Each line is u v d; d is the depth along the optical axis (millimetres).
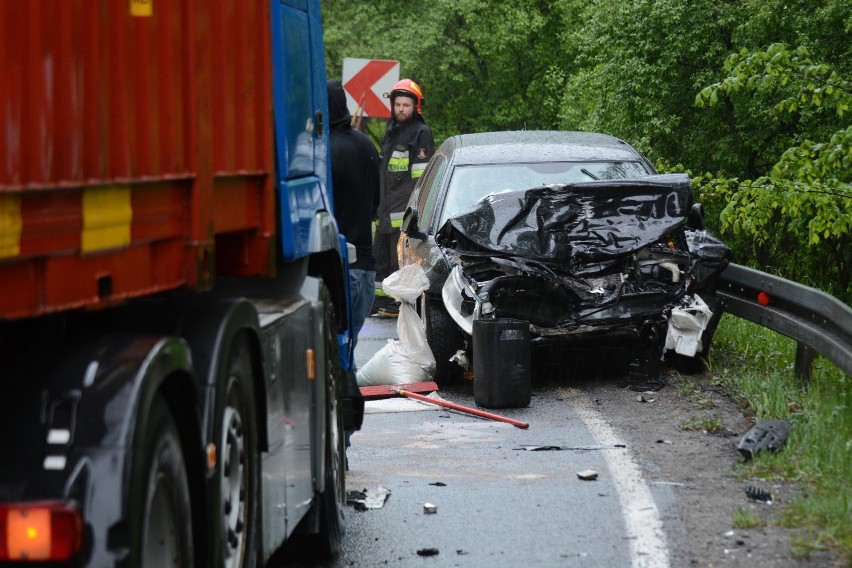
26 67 5008
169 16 6473
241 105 7836
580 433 14523
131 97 5996
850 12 28891
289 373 8617
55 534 5191
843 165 20109
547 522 10594
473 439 14461
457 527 10570
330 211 10602
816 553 9328
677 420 15016
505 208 18219
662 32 31922
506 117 57875
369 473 12742
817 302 15414
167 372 5832
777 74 20344
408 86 28125
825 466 11664
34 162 5062
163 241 6480
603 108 33625
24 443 5434
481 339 16344
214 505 6594
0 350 5719
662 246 18375
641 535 10039
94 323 6312
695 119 32906
